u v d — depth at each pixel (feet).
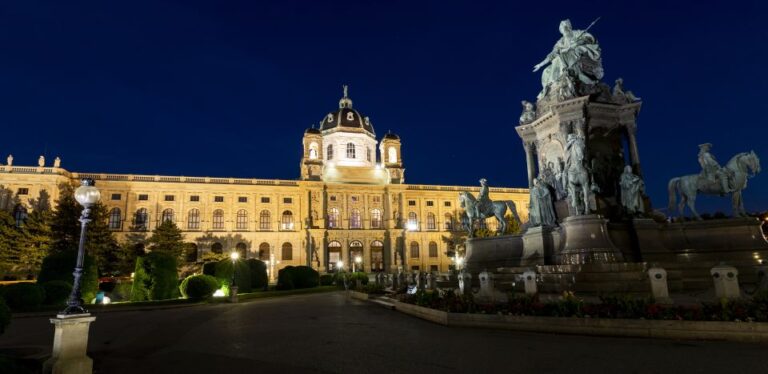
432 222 303.68
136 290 92.32
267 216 276.00
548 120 79.92
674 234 68.33
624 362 27.55
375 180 304.50
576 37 80.02
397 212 293.02
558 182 77.46
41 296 76.59
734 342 31.94
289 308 75.82
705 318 33.50
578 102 74.54
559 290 57.41
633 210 70.69
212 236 261.44
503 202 90.99
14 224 185.88
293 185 281.54
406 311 58.70
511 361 28.68
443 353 31.73
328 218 283.18
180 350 36.52
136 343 41.24
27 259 176.45
